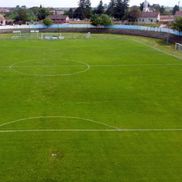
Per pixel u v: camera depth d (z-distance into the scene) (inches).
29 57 2576.3
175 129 1162.0
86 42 3607.3
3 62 2363.4
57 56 2635.3
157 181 847.7
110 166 916.6
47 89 1658.5
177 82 1811.0
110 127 1176.8
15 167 908.0
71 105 1417.3
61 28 5054.1
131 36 4372.5
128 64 2314.2
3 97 1526.8
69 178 858.8
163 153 986.7
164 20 6934.1
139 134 1119.6
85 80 1851.6
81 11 7317.9
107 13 7101.4
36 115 1289.4
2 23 6323.8
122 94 1583.4
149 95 1568.7
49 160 945.5
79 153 986.7
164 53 2790.4
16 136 1097.4
